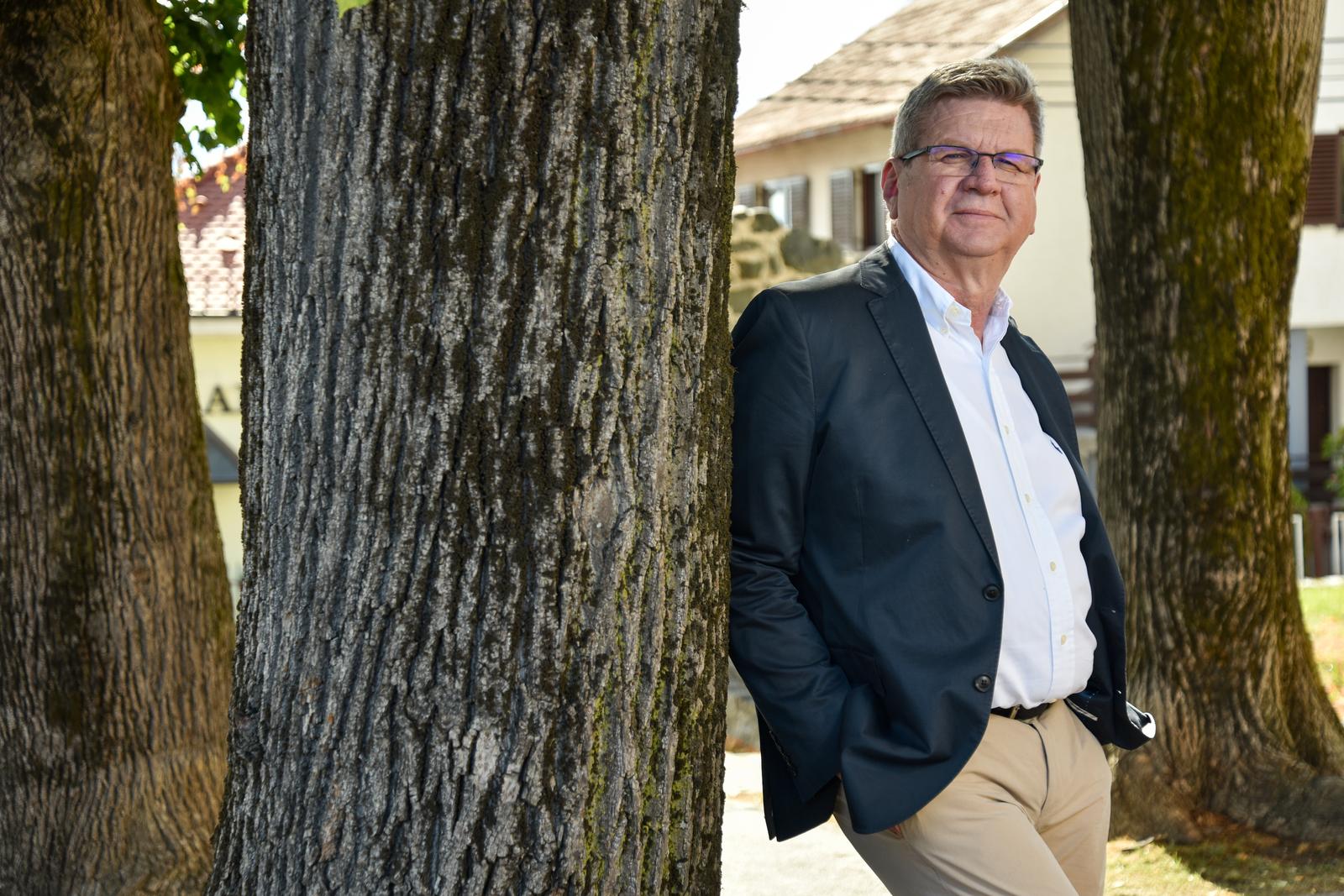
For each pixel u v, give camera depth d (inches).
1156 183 201.9
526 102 65.8
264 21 69.1
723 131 72.4
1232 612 206.8
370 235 66.5
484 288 66.7
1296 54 200.4
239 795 73.8
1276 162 201.2
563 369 68.0
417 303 66.7
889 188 100.1
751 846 207.5
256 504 72.4
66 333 155.5
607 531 69.7
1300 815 200.1
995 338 95.0
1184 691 208.8
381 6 65.0
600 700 70.4
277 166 69.0
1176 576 207.9
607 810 71.2
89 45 153.7
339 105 66.1
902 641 83.7
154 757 162.7
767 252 450.3
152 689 162.7
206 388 590.6
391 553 68.2
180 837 162.1
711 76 70.8
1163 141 199.9
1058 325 724.7
